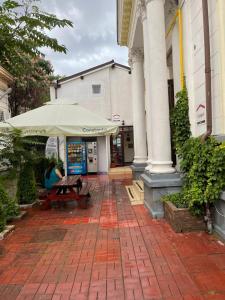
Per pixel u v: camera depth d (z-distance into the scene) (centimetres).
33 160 915
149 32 752
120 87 2080
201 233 570
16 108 1709
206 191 543
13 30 532
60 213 810
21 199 904
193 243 520
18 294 377
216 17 558
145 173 847
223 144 521
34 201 930
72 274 427
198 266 429
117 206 858
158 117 733
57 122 888
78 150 1844
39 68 1831
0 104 1425
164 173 709
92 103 2073
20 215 764
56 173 1061
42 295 373
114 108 2081
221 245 506
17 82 1574
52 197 870
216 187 535
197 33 656
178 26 793
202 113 644
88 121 920
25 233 636
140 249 507
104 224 675
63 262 472
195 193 565
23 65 614
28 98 1761
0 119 1410
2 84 1441
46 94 2170
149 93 838
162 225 635
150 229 614
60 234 618
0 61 562
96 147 1881
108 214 767
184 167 658
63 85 2070
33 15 537
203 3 579
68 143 1834
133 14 1108
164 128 732
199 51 649
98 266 450
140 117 1305
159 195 700
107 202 928
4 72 1362
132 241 549
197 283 380
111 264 454
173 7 810
